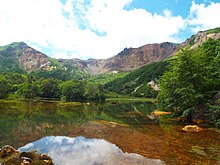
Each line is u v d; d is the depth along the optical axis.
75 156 20.55
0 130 32.47
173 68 46.38
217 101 35.62
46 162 17.19
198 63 42.88
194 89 42.09
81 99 161.25
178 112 47.53
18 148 23.20
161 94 52.03
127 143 25.83
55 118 49.09
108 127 37.12
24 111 64.00
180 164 18.42
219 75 43.00
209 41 61.50
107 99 177.25
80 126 38.19
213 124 38.19
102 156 20.64
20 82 189.25
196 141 26.67
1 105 85.81
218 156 20.59
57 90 163.12
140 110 76.06
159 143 25.78
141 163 18.69
